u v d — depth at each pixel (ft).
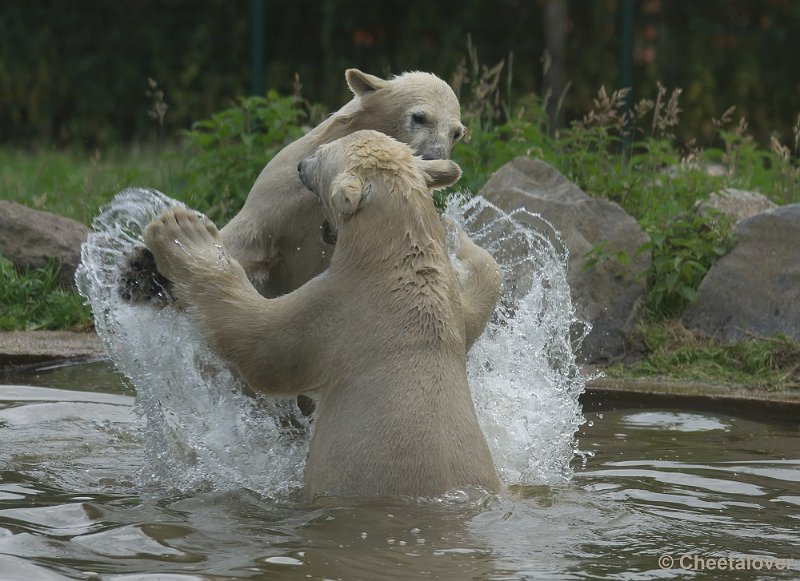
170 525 24.38
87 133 108.88
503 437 31.71
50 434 33.99
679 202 54.08
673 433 35.65
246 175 57.06
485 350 35.35
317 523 23.93
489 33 107.65
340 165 27.53
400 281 26.35
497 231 47.34
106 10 109.81
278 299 27.25
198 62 108.78
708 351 45.19
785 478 29.96
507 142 58.75
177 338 29.99
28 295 51.03
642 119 104.42
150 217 31.50
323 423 26.30
